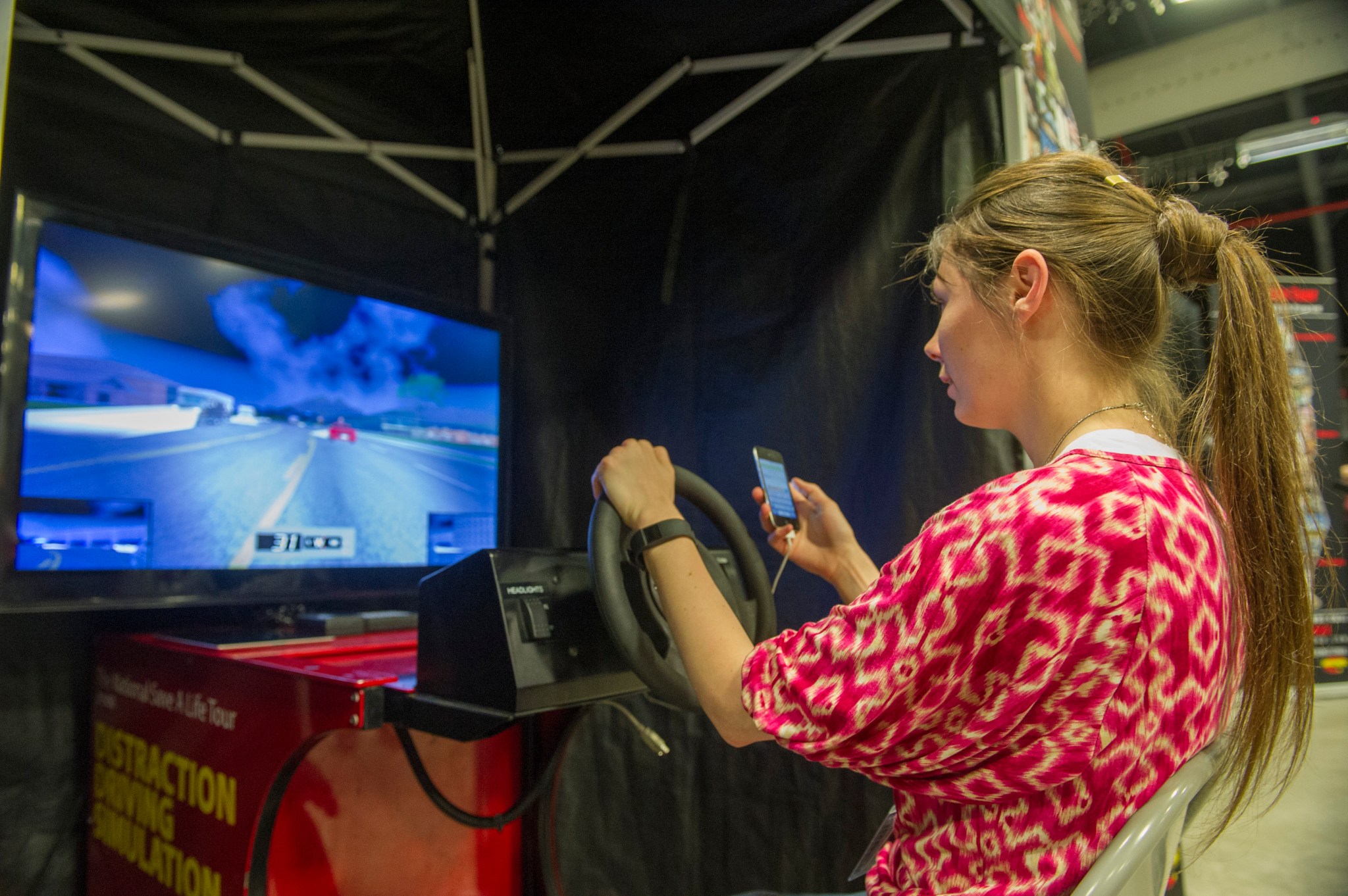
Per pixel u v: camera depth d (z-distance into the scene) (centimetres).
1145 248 64
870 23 168
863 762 58
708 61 181
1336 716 274
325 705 100
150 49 155
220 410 150
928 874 59
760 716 61
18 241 126
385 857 129
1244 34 404
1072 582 52
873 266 175
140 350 140
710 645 70
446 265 210
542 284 211
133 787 132
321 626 144
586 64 183
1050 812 54
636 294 202
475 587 93
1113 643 51
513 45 178
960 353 70
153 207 161
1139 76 435
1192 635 53
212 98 172
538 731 154
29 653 142
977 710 53
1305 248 488
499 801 150
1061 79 189
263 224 178
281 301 160
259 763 107
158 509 141
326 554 164
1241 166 449
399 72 188
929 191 170
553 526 203
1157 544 52
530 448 207
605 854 182
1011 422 70
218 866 111
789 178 187
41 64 146
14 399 124
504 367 202
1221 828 62
